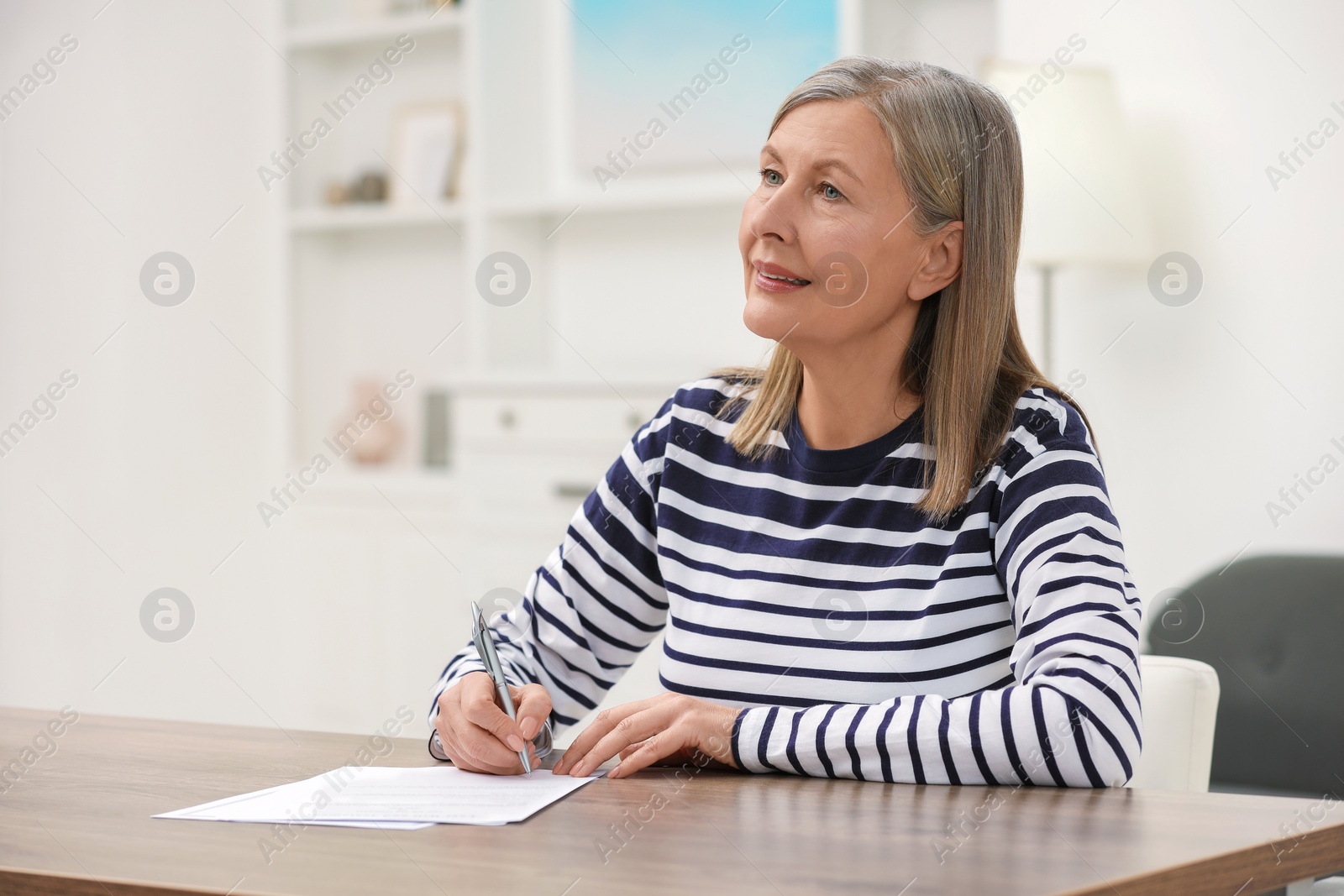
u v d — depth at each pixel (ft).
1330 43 8.48
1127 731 3.12
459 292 12.75
